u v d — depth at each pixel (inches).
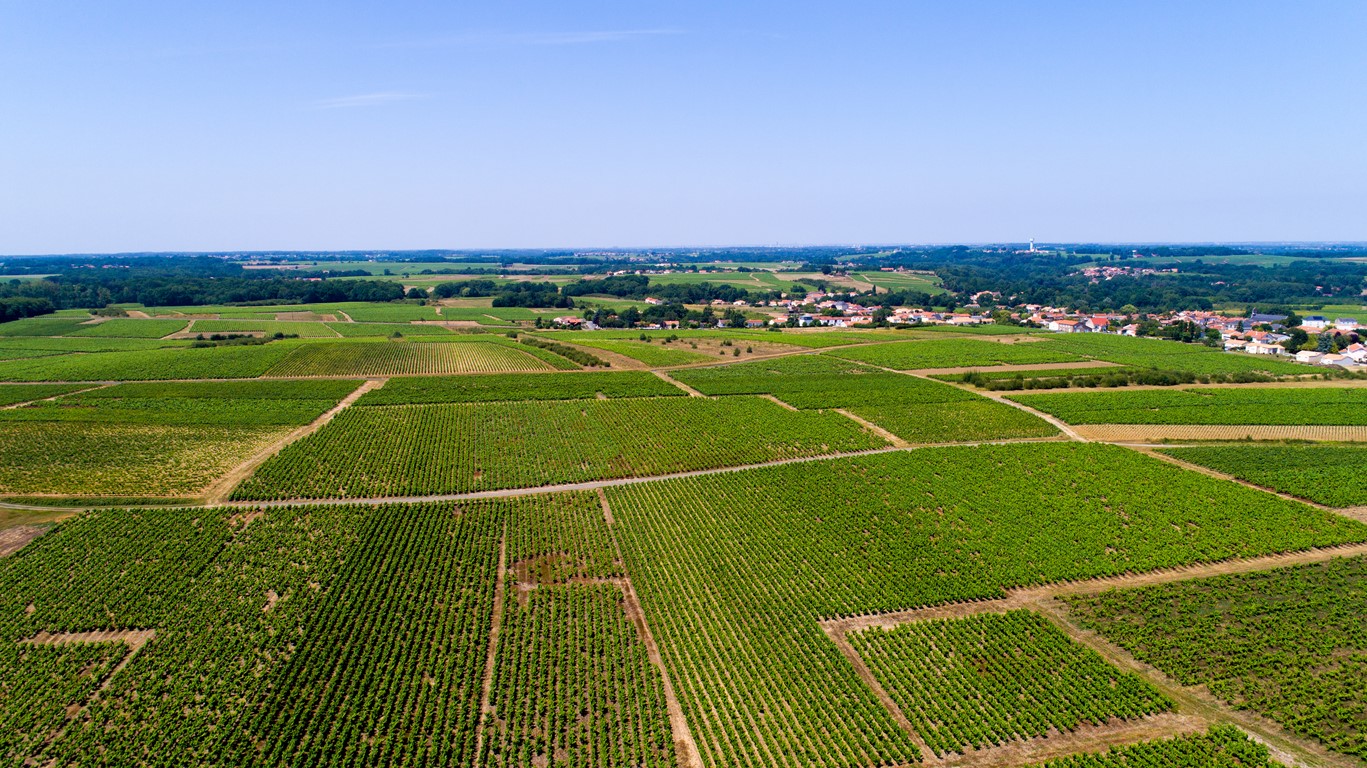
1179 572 2913.4
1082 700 2145.7
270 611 2571.4
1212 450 4367.6
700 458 4217.5
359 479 3809.1
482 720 2076.8
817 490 3698.3
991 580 2832.2
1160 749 1959.9
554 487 3786.9
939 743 1993.1
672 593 2733.8
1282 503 3491.6
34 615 2504.9
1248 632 2487.7
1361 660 2336.4
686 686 2220.7
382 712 2096.5
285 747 1956.2
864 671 2320.4
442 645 2395.4
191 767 1889.8
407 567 2883.9
